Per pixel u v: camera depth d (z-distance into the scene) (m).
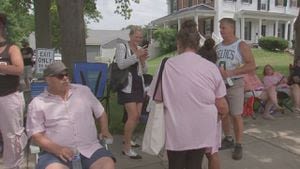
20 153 4.77
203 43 5.33
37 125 3.88
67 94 3.99
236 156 5.70
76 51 7.36
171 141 3.56
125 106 5.65
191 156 3.61
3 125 4.59
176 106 3.51
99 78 6.57
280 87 8.72
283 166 5.53
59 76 3.87
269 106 8.16
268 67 8.67
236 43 5.57
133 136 6.61
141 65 5.63
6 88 4.49
